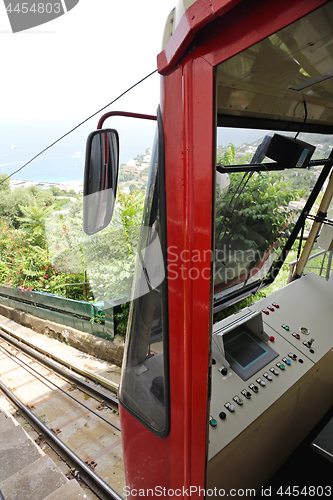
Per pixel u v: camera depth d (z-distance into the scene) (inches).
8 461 135.0
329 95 62.1
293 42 35.9
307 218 111.7
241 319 85.7
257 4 32.4
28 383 241.8
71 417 193.0
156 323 58.1
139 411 66.0
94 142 56.5
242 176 81.7
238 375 74.9
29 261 336.2
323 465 90.1
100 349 251.1
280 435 82.7
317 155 97.6
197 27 36.5
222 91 54.9
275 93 58.7
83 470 148.1
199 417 50.9
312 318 96.9
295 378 79.4
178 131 45.4
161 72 46.8
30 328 365.7
